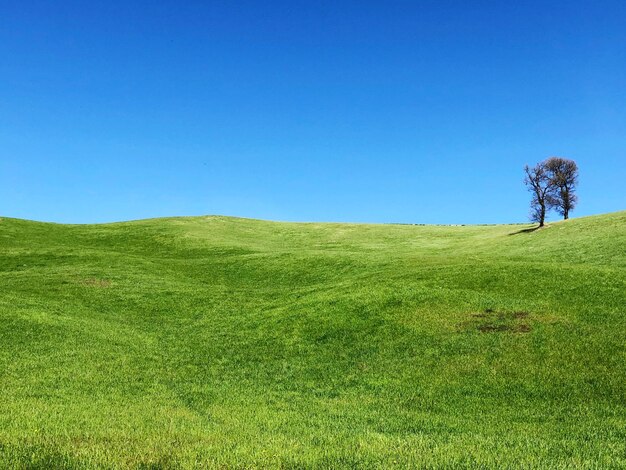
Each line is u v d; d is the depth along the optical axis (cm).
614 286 3438
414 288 3725
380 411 1839
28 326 3192
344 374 2411
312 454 1149
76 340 3041
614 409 1767
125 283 5072
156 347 3102
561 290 3472
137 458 1055
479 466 1068
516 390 2014
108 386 2216
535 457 1170
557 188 8694
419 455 1147
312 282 5684
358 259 6388
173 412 1764
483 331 2767
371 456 1134
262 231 10725
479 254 6619
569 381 2050
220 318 3931
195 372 2548
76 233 9688
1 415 1570
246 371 2564
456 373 2253
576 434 1479
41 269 5712
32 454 1053
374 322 3128
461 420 1703
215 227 10650
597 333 2559
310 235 10231
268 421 1659
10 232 8888
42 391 2056
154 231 9844
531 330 2709
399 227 11031
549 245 6475
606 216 7756
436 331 2844
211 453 1127
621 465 1112
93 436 1281
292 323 3366
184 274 6250
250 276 6216
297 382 2341
